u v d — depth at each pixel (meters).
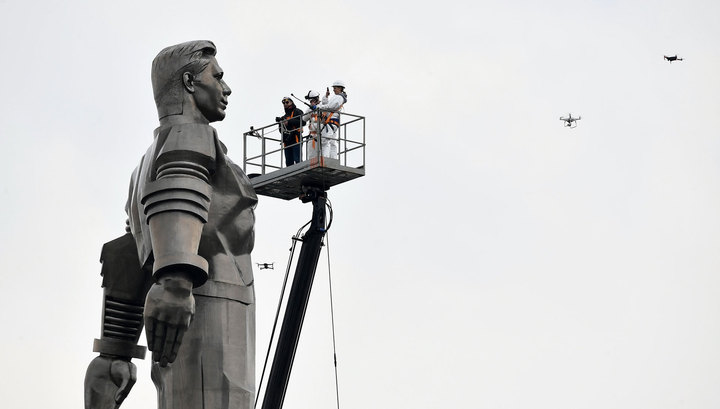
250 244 48.81
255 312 48.97
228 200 48.03
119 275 49.69
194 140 47.03
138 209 47.91
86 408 49.28
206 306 47.62
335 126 69.62
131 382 49.75
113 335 49.78
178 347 46.12
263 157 69.75
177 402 47.25
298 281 69.31
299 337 68.81
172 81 48.28
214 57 49.09
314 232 69.56
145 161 47.88
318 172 68.06
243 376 47.78
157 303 45.69
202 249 47.84
